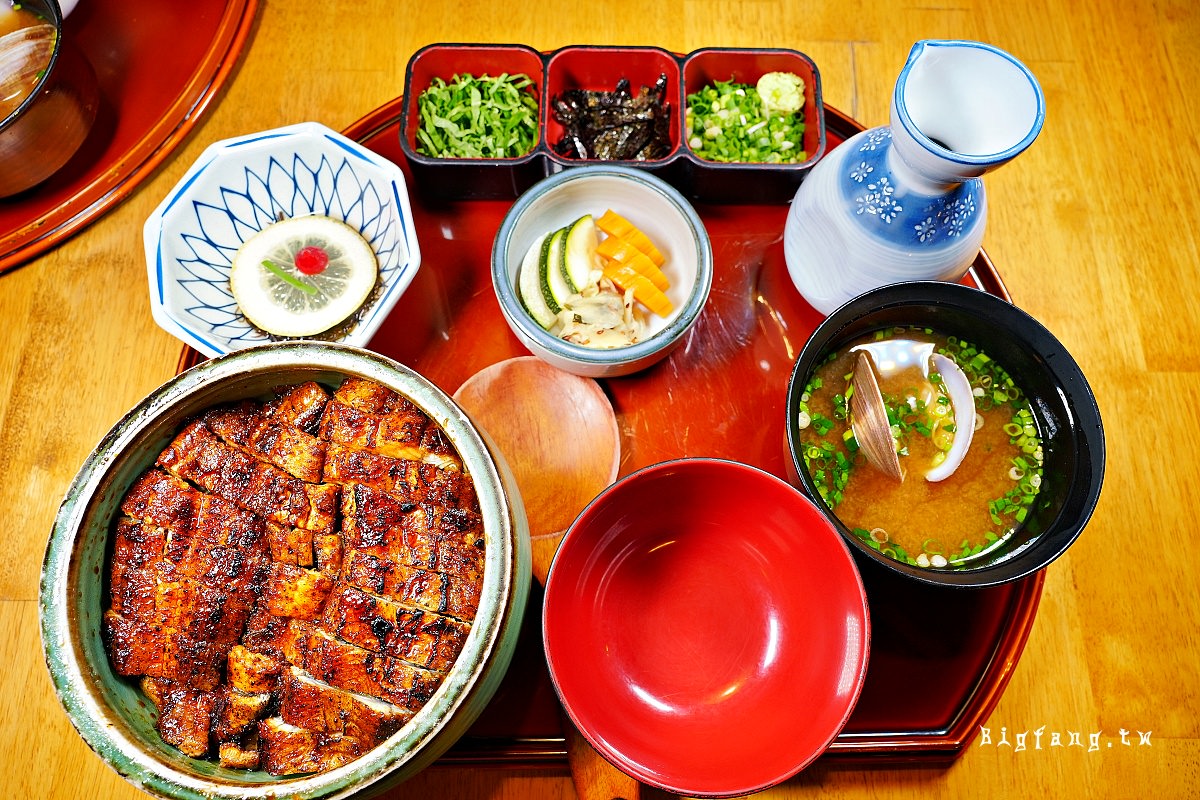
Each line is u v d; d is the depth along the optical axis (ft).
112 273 1.63
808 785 1.39
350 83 1.74
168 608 1.13
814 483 1.33
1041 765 1.41
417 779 1.40
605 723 1.21
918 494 1.37
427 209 1.56
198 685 1.13
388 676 1.10
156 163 1.66
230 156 1.46
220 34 1.71
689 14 1.82
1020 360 1.36
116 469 1.12
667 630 1.32
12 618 1.47
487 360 1.48
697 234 1.39
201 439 1.18
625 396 1.46
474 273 1.53
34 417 1.55
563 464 1.42
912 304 1.35
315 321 1.46
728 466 1.22
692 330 1.49
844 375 1.42
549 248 1.45
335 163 1.49
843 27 1.82
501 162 1.47
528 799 1.40
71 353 1.59
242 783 1.03
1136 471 1.55
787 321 1.51
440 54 1.54
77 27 1.71
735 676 1.30
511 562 1.09
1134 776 1.41
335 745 1.11
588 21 1.81
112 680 1.11
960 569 1.31
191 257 1.47
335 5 1.79
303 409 1.20
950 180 1.23
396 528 1.16
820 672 1.22
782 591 1.32
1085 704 1.43
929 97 1.26
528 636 1.34
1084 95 1.78
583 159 1.55
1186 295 1.65
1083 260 1.66
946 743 1.31
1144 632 1.46
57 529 1.09
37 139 1.50
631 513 1.29
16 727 1.42
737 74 1.59
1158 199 1.70
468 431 1.13
